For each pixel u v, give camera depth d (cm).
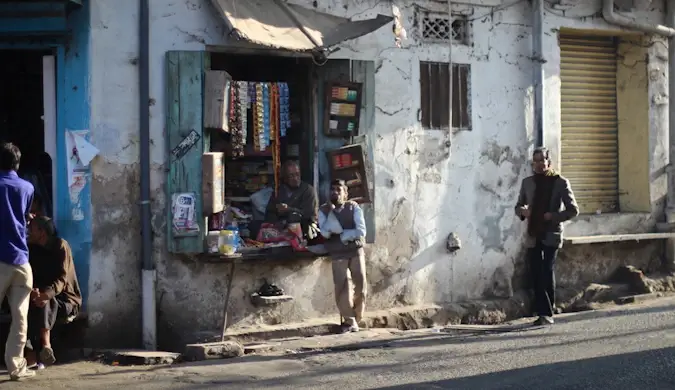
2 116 1097
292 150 1085
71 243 955
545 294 1075
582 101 1320
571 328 1030
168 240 970
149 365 883
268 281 1032
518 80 1215
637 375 751
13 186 780
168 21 978
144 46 962
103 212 956
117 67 960
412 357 877
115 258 962
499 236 1199
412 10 1130
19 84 1100
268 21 995
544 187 1062
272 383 777
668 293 1304
